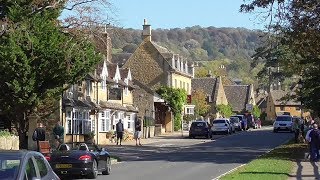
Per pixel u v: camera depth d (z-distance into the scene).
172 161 30.45
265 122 117.69
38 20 28.56
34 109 31.31
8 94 28.47
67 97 42.78
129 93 59.09
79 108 44.06
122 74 58.84
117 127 45.66
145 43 75.69
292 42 27.48
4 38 28.12
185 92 73.81
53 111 34.09
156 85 74.69
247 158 32.28
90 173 21.86
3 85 28.25
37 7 29.83
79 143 23.30
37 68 28.16
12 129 35.47
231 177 19.33
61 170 21.61
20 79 27.95
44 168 11.95
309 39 26.80
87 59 29.61
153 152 38.06
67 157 21.70
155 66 74.94
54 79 28.73
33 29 28.33
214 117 94.12
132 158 33.16
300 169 22.72
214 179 21.05
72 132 43.34
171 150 40.09
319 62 31.20
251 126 88.69
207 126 56.84
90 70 30.28
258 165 23.95
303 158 28.33
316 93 38.59
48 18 29.28
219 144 46.81
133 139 54.47
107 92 52.72
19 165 10.84
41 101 29.56
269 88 131.12
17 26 28.17
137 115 59.66
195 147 43.19
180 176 22.55
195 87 104.44
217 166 27.19
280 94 128.75
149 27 75.62
